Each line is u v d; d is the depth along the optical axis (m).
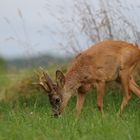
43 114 23.09
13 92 31.62
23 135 18.00
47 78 24.52
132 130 18.12
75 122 20.20
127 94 25.12
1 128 18.89
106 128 18.56
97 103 24.58
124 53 25.06
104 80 24.73
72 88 24.73
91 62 24.70
